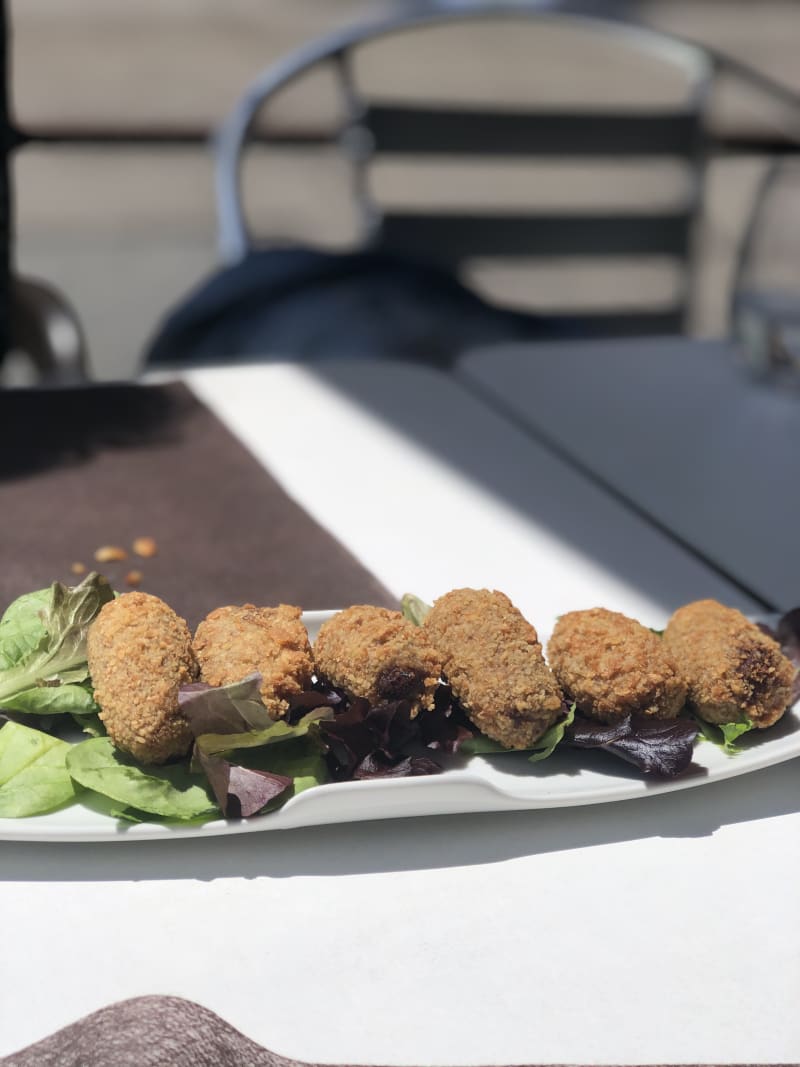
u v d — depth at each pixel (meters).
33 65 3.33
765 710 0.52
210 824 0.47
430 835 0.49
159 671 0.48
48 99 3.04
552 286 2.47
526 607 0.69
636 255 1.67
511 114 1.59
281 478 0.84
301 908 0.45
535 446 0.90
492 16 1.52
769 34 3.84
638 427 0.93
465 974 0.43
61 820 0.47
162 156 3.18
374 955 0.44
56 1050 0.39
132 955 0.43
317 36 3.70
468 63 3.66
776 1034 0.42
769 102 1.60
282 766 0.49
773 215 1.01
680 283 1.69
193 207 2.88
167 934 0.44
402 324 1.26
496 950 0.44
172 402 0.93
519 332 1.37
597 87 3.44
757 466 0.87
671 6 4.09
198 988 0.42
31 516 0.75
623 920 0.46
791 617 0.58
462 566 0.73
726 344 1.10
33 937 0.44
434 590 0.71
